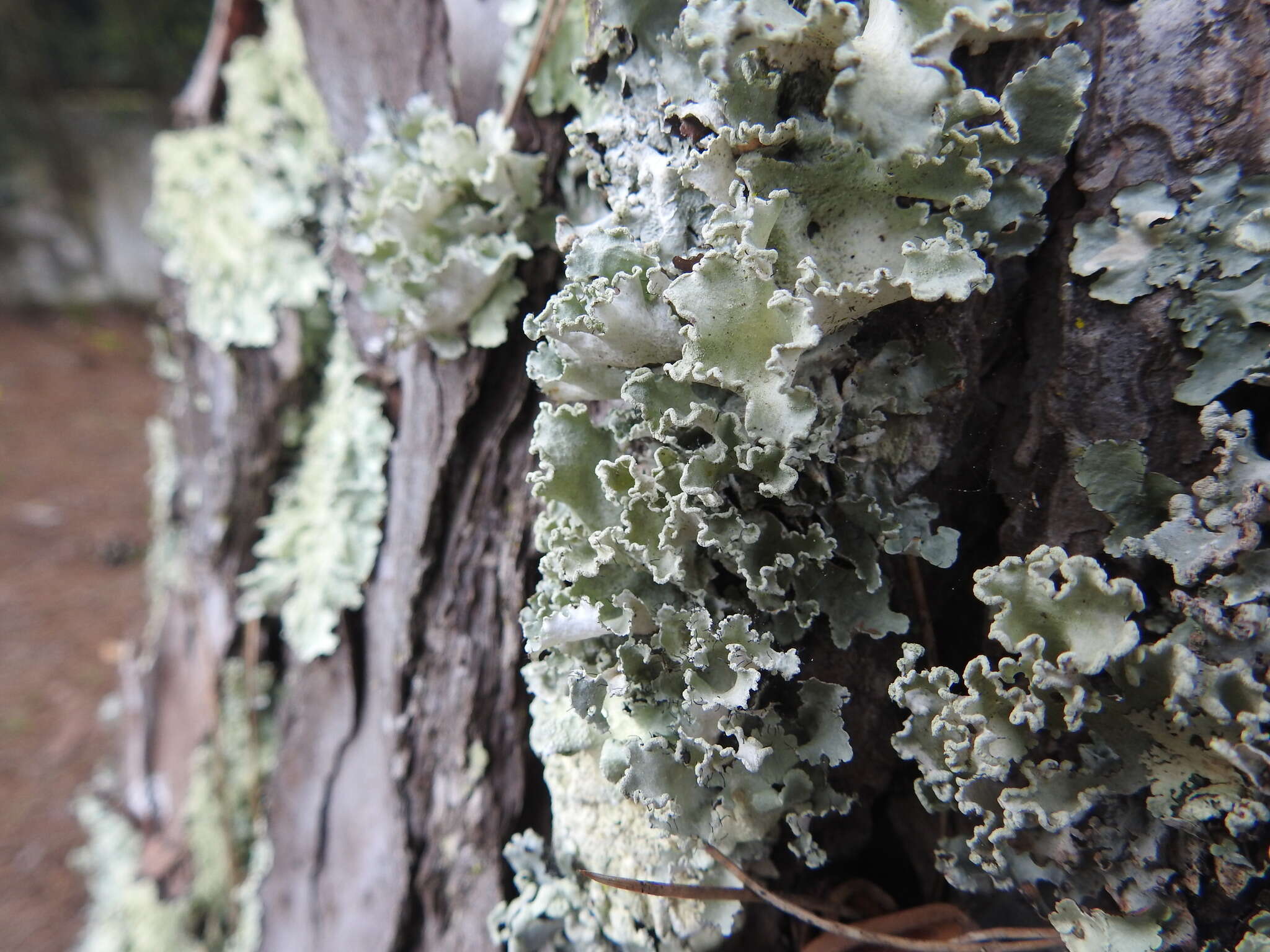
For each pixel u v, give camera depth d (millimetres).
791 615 196
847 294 168
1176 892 173
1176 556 171
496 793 244
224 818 342
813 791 200
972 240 177
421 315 216
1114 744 175
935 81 166
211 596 340
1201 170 174
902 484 196
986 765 171
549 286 223
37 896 509
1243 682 161
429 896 253
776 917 224
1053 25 174
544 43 211
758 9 166
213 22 335
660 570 185
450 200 215
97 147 1160
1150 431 181
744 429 179
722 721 188
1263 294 171
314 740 278
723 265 169
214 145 308
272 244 289
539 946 227
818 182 175
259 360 295
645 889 206
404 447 249
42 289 1212
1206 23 172
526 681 224
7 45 1070
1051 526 190
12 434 980
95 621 743
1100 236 180
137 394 1102
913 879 226
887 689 207
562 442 196
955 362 188
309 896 282
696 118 185
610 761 190
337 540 261
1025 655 170
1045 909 184
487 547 239
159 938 381
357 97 247
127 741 443
